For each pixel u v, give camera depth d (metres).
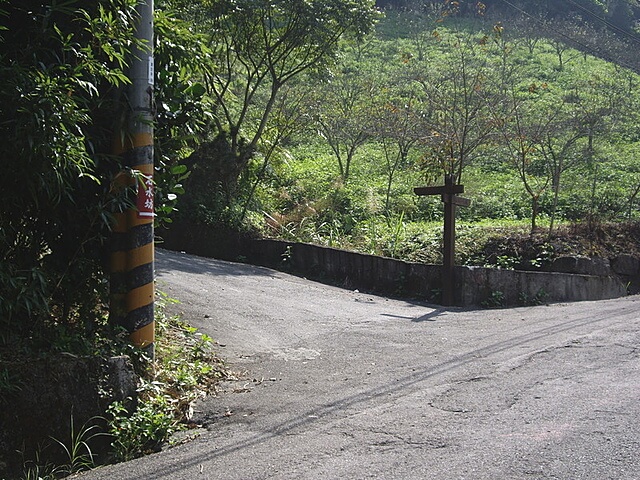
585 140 21.25
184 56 6.98
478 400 5.68
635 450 4.39
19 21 5.88
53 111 5.14
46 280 5.71
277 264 15.33
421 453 4.61
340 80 23.06
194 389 6.45
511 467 4.24
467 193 18.58
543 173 20.66
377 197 18.62
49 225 6.23
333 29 18.62
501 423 5.07
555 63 35.16
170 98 6.90
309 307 10.64
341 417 5.55
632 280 14.04
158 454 5.18
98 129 6.45
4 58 5.61
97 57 5.98
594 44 36.38
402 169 21.56
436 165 17.22
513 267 13.84
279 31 18.97
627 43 38.12
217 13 17.91
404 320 9.99
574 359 6.77
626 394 5.54
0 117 5.17
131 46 6.33
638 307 9.88
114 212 6.41
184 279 11.79
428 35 38.34
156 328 7.67
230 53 20.05
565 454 4.39
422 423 5.21
